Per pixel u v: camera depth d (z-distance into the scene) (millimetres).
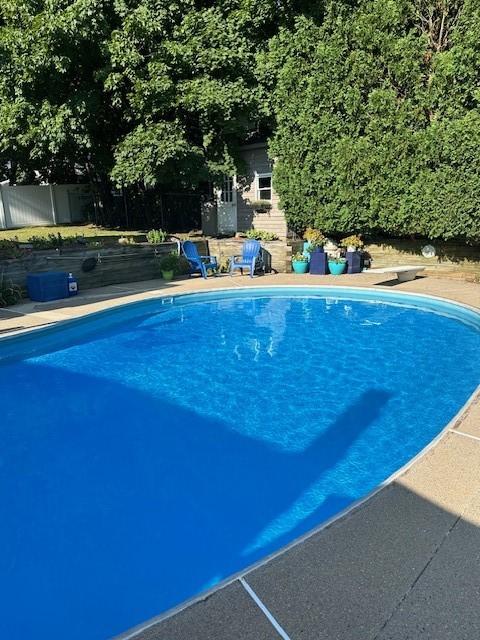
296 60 12672
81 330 8219
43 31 11203
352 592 2184
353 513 2756
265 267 13688
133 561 2959
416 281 11852
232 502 3578
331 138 12547
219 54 12586
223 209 17281
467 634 1947
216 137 14562
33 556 3012
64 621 2523
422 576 2268
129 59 11922
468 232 10789
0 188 16234
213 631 2000
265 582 2262
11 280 9586
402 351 7102
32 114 12406
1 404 5426
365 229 12930
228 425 4859
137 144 12516
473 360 6668
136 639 1979
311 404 5316
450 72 10438
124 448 4430
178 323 8938
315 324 8695
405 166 11344
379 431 4672
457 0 10414
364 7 11656
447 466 3264
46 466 4129
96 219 17578
